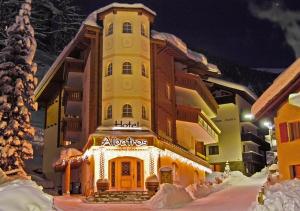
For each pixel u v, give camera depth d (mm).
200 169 49188
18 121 26266
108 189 32094
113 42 38312
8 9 76812
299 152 22500
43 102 55531
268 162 71312
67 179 38562
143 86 37969
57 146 47656
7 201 11648
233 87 62531
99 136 34594
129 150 34906
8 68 26859
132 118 36625
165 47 41656
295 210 11695
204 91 49438
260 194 14664
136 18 39281
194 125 45938
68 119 42625
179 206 24328
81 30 39469
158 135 37938
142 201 28391
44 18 88438
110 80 37656
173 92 43500
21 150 25938
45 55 87000
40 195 12422
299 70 19984
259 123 72812
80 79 44250
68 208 23281
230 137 63031
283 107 23141
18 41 27500
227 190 32469
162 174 33844
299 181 14977
